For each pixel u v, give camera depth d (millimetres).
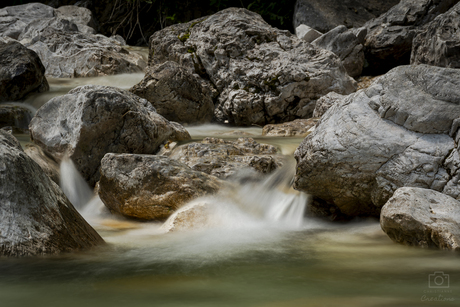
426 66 4109
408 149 3963
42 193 3209
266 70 8969
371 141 4066
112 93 5496
